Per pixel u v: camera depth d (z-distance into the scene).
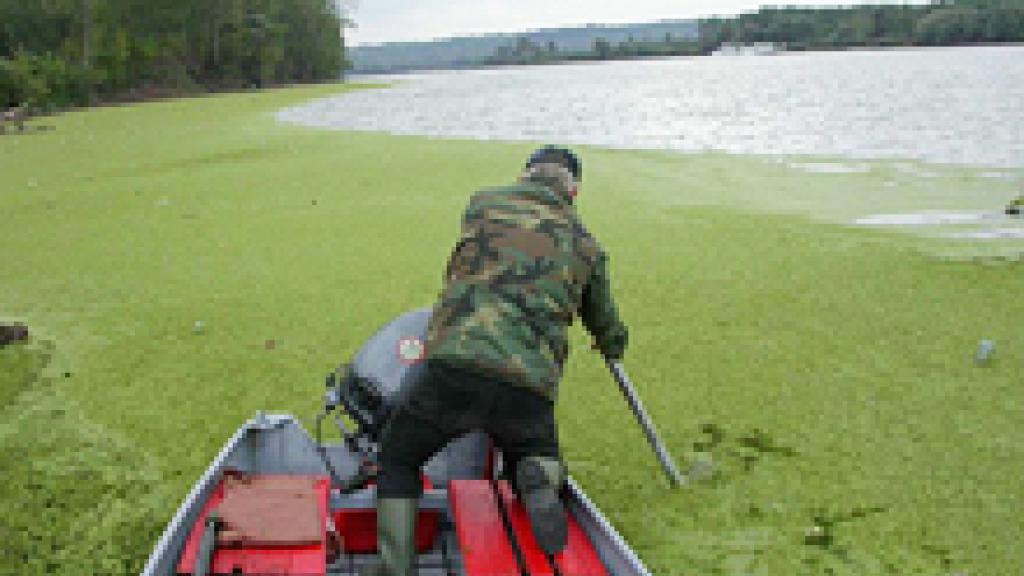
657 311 5.29
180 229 8.05
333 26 77.69
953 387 4.14
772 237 7.23
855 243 7.02
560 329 2.18
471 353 2.05
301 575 2.15
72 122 25.67
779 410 3.91
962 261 6.40
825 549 2.86
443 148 14.77
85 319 5.31
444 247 7.00
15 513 3.05
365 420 2.66
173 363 4.53
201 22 58.31
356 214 8.53
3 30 46.16
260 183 10.92
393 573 2.15
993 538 2.93
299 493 2.46
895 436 3.66
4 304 5.66
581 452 3.54
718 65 92.25
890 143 15.41
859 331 4.92
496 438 2.19
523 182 2.46
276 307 5.48
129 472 3.37
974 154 13.34
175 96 50.03
